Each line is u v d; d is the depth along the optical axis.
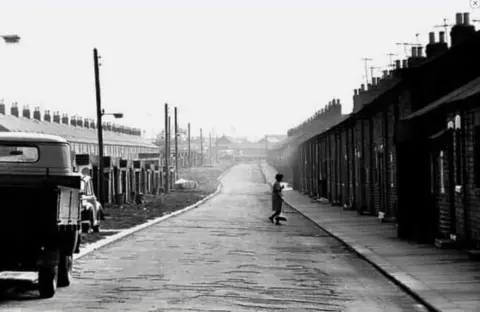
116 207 46.88
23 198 11.10
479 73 24.73
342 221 32.88
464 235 18.77
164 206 50.34
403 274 14.40
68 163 13.52
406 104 26.44
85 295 12.25
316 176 63.44
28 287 13.27
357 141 40.69
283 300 11.73
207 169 142.00
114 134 88.88
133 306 11.09
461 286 12.70
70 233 12.53
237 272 15.47
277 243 22.94
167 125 78.31
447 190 20.12
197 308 10.91
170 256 18.98
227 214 42.41
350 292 12.66
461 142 18.66
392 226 28.77
